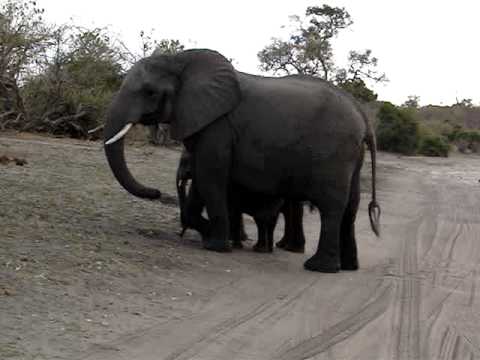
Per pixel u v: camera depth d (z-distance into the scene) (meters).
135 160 23.45
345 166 11.35
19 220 11.33
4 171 16.31
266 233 12.34
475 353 7.82
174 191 17.64
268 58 62.62
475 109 100.81
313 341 7.86
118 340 7.23
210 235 11.75
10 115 28.19
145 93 11.53
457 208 22.22
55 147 22.89
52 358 6.58
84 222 12.17
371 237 15.48
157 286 9.26
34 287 8.36
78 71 30.30
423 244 15.05
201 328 7.91
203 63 11.64
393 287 10.70
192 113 11.44
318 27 64.31
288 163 11.37
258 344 7.60
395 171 37.88
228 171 11.59
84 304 8.16
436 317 9.18
